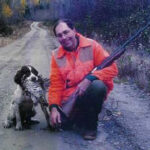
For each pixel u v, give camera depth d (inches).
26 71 95.5
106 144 92.3
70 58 95.4
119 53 93.3
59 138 96.4
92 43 95.4
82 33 421.4
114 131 101.3
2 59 305.9
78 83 95.3
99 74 92.3
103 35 353.7
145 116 114.7
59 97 96.6
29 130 103.1
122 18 335.6
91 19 406.6
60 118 97.8
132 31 267.4
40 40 626.2
